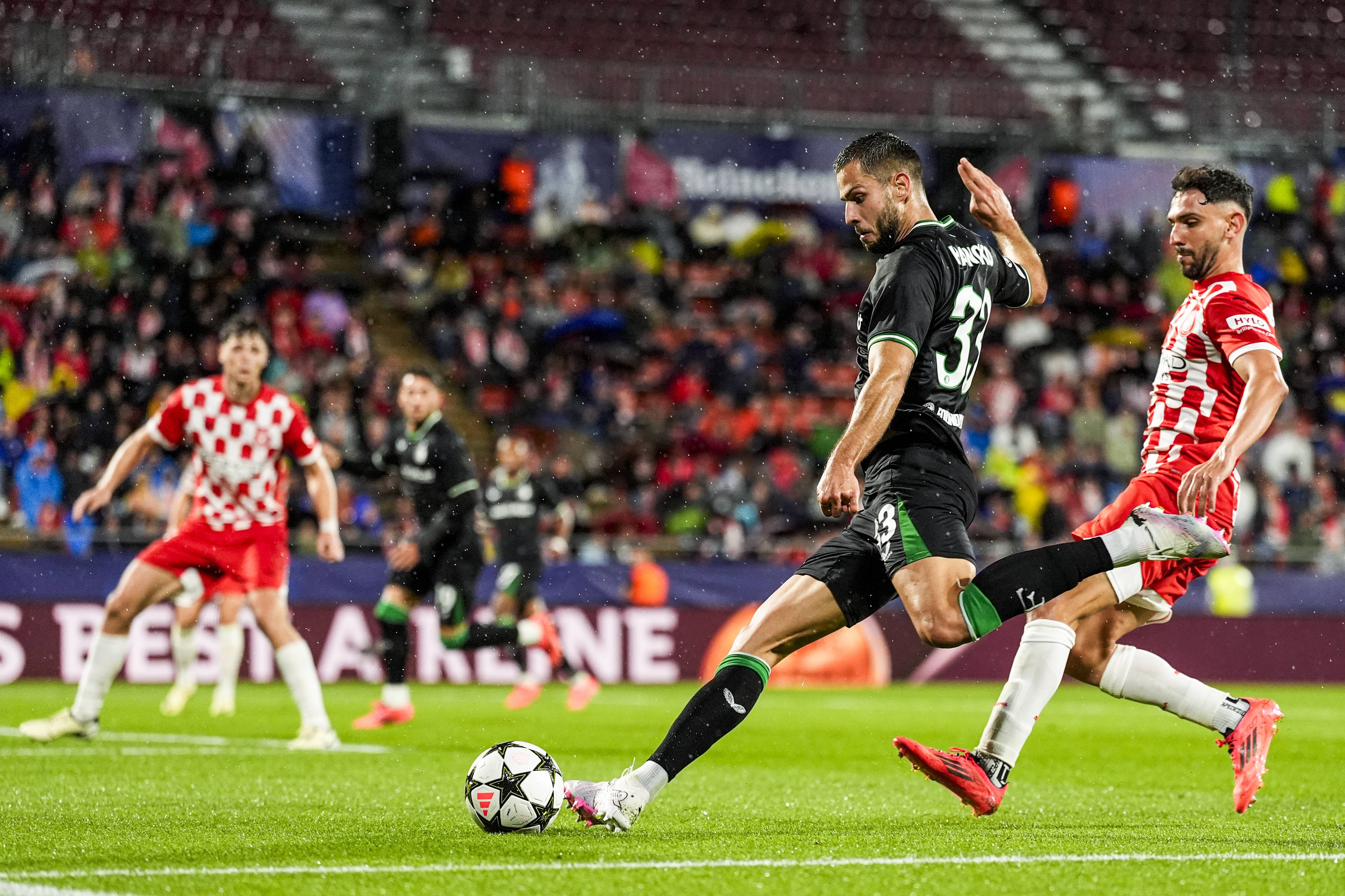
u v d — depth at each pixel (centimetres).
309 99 7694
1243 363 1808
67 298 6906
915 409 1681
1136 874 1399
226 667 3991
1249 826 1786
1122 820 1850
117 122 7256
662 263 8169
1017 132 8319
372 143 7719
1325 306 8481
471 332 7662
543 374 7681
